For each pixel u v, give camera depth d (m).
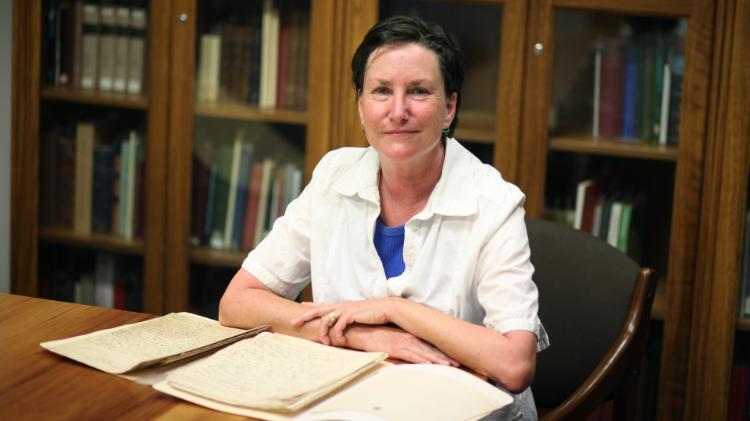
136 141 2.69
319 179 1.63
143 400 1.17
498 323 1.41
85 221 2.77
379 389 1.19
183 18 2.58
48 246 2.80
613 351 1.54
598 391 1.49
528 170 2.38
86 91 2.69
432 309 1.39
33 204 2.77
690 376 2.35
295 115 2.53
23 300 1.58
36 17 2.68
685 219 2.32
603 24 2.31
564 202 2.39
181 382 1.20
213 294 2.69
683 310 2.34
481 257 1.49
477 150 2.41
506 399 1.18
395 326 1.44
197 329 1.44
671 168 2.32
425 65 1.41
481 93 2.38
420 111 1.41
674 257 2.33
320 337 1.40
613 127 2.35
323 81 2.49
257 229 2.63
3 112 2.81
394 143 1.43
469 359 1.33
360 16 2.43
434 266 1.52
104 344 1.34
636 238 2.37
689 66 2.26
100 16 2.65
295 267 1.64
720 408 2.34
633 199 2.36
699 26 2.24
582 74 2.34
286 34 2.52
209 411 1.14
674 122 2.30
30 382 1.21
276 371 1.24
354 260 1.57
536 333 1.41
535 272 1.77
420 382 1.21
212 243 2.67
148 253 2.71
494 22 2.35
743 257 2.31
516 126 2.37
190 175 2.65
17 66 2.71
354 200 1.58
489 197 1.51
